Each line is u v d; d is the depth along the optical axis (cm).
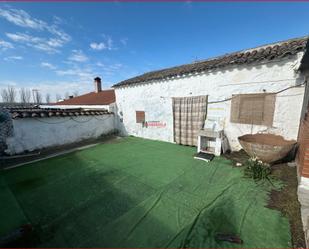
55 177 385
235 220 232
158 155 530
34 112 595
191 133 612
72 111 728
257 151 377
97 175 391
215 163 445
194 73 567
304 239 195
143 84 749
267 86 436
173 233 212
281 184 319
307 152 249
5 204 282
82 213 255
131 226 226
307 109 343
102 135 842
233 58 508
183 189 320
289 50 382
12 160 504
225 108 518
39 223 236
